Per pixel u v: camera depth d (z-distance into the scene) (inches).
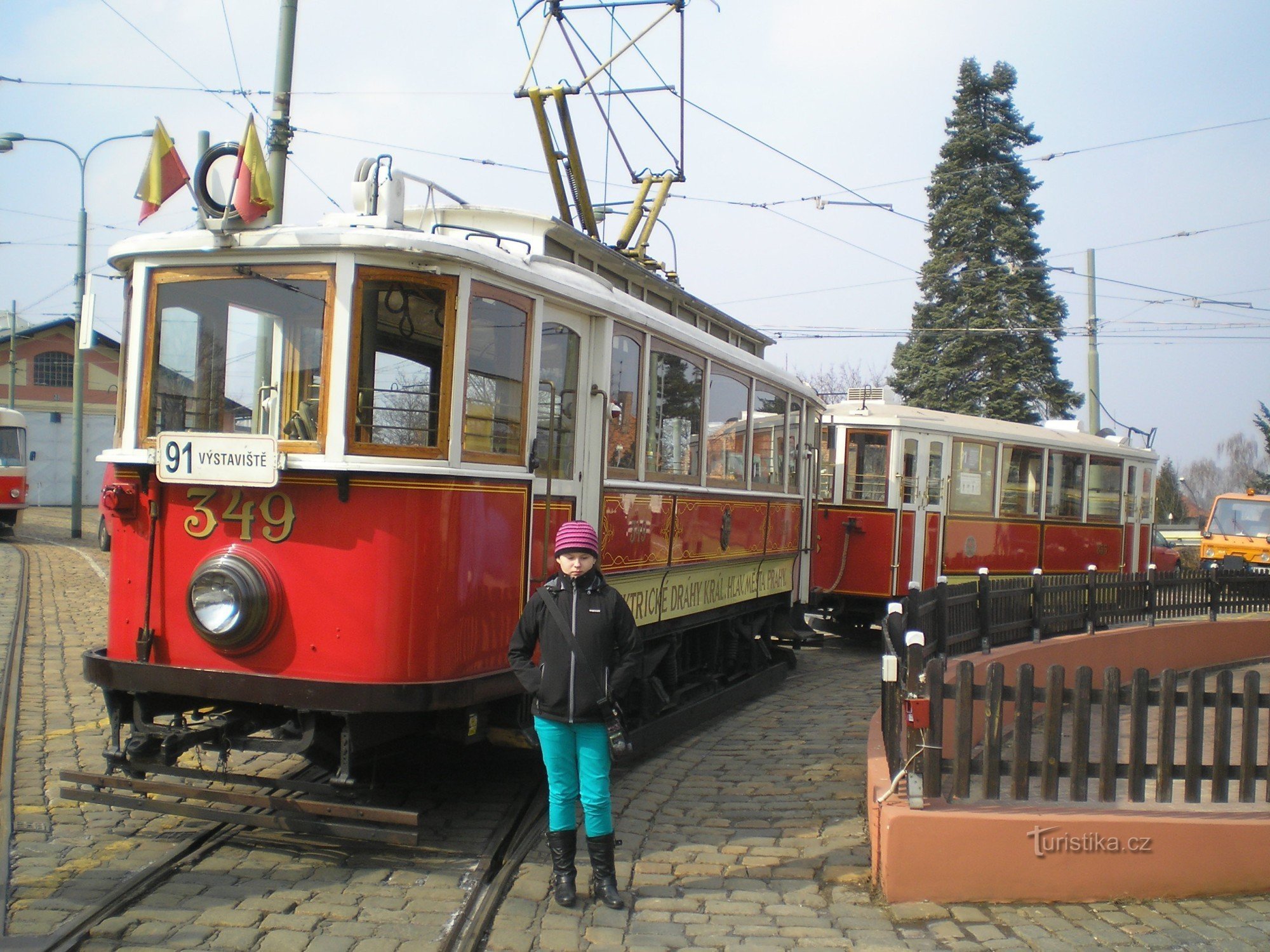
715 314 390.3
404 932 172.7
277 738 211.5
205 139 214.8
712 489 344.5
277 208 392.8
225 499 207.6
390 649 199.6
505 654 225.3
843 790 263.9
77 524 956.6
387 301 205.9
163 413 217.3
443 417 209.2
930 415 588.4
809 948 171.5
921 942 173.3
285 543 203.2
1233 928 178.1
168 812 200.8
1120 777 209.9
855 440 567.8
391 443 205.2
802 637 440.8
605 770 190.1
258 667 204.2
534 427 235.1
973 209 1231.5
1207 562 962.1
